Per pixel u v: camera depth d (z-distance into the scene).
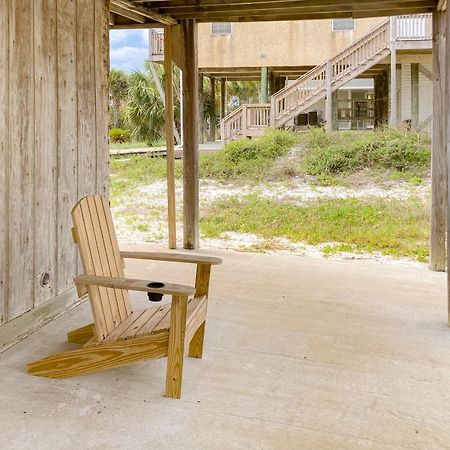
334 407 2.39
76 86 3.82
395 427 2.22
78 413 2.30
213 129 19.11
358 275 4.93
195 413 2.31
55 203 3.59
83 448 2.03
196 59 5.98
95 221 2.84
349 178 10.33
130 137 20.73
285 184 10.16
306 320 3.62
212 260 2.78
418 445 2.08
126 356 2.52
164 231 7.32
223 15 5.70
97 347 2.56
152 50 15.10
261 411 2.34
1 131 2.96
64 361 2.62
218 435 2.13
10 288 3.10
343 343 3.19
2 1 2.92
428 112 14.91
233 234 7.20
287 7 5.05
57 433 2.13
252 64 15.24
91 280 2.47
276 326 3.49
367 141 11.34
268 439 2.11
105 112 4.33
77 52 3.82
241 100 31.00
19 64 3.11
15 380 2.62
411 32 12.60
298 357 2.97
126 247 6.18
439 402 2.45
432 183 5.09
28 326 3.31
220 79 19.16
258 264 5.37
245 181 10.56
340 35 14.82
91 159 4.09
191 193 6.07
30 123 3.25
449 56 3.51
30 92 3.24
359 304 4.00
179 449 2.03
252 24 15.05
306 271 5.07
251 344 3.16
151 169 12.25
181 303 2.41
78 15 3.82
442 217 5.07
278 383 2.63
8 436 2.11
